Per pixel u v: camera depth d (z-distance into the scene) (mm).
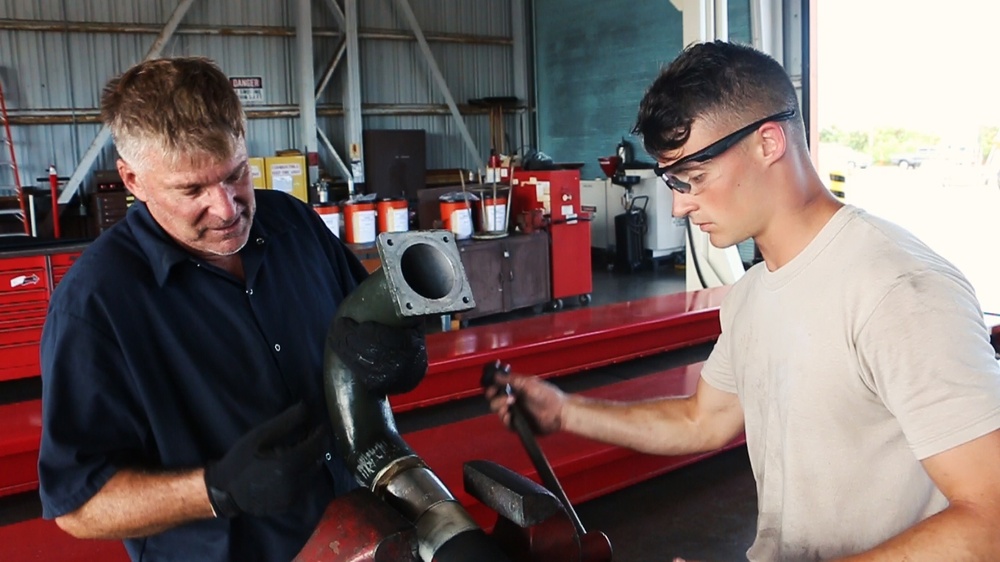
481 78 9375
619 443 1320
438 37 8922
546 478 1156
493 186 5605
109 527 974
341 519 871
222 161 1000
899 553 832
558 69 9289
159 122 962
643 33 8219
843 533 1013
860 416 979
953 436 843
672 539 2623
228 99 1012
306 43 7605
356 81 7973
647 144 1042
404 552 825
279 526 1145
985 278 6137
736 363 1178
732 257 4785
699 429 1309
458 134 9180
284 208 1304
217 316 1140
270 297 1192
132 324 1063
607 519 2764
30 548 1958
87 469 991
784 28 6664
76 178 6625
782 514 1064
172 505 928
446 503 872
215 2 7551
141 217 1121
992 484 824
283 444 876
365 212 5172
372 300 929
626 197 7855
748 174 1001
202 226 1043
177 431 1077
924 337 875
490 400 1269
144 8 7176
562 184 5902
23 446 2625
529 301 5824
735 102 972
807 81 6547
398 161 8305
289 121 8070
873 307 926
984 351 870
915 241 972
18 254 4527
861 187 9766
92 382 1021
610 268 8062
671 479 3051
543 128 9648
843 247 985
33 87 6781
